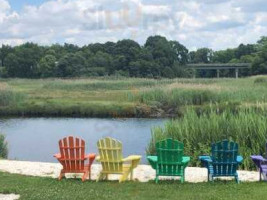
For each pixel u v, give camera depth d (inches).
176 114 1552.7
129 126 1291.8
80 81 2566.4
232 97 1525.6
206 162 444.5
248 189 393.7
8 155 823.1
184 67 3142.2
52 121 1521.9
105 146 437.4
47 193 378.0
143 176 480.7
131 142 954.7
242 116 672.4
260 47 4384.8
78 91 2373.3
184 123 687.7
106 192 385.7
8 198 369.4
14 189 395.9
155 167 436.8
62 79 2869.1
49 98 2028.8
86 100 1908.2
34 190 391.2
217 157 424.5
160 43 2800.2
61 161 447.5
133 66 2758.4
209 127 654.5
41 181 438.6
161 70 2812.5
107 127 1273.4
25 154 844.6
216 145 422.9
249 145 625.9
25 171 513.3
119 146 435.5
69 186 412.2
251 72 4020.7
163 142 430.0
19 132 1218.0
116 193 382.6
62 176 464.8
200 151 625.0
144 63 2746.1
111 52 2847.0
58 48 3759.8
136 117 1599.4
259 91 1565.0
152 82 2346.2
